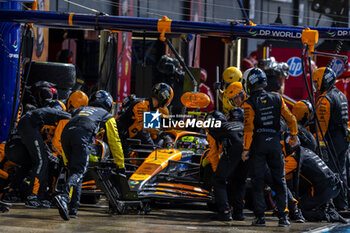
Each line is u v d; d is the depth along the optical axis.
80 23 29.73
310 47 28.20
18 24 33.25
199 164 29.09
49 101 28.31
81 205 29.17
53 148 27.94
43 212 25.61
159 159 28.72
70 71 37.88
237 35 29.34
